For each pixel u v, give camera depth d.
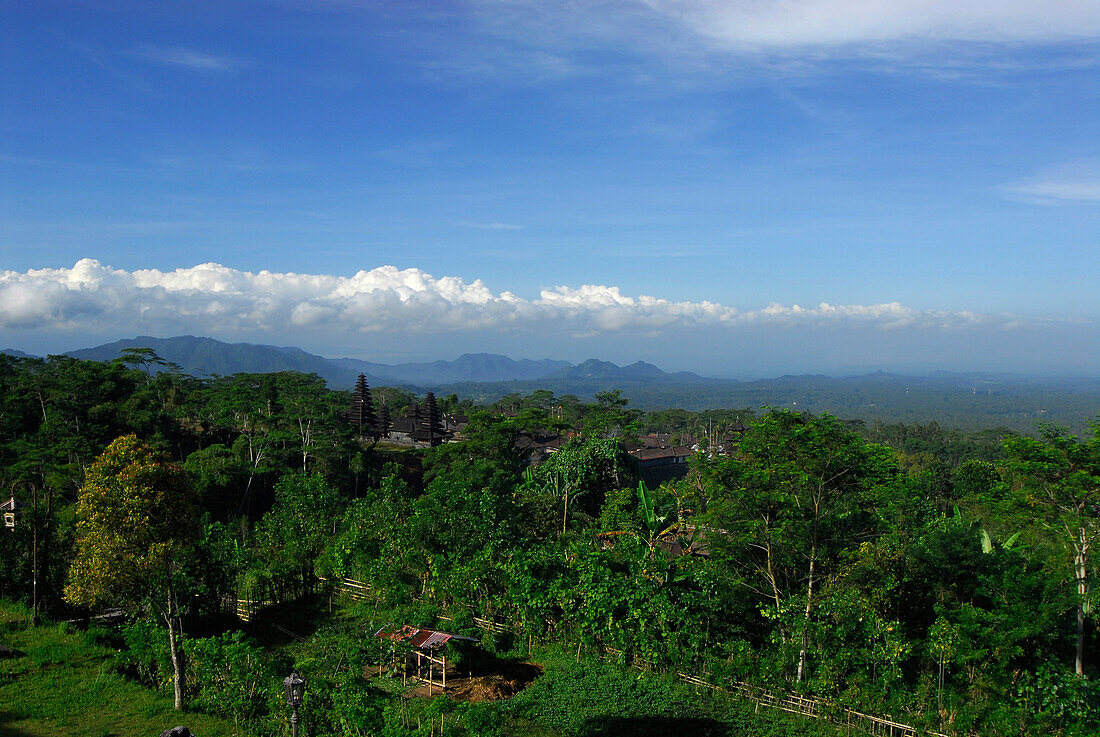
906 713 14.84
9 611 18.81
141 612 18.47
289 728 13.20
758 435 18.92
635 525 30.91
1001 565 17.05
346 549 24.16
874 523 19.50
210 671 14.68
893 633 15.84
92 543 13.67
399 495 30.25
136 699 14.33
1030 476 17.02
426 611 20.53
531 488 41.28
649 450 84.88
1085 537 16.22
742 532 19.00
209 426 63.56
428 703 14.92
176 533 13.91
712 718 15.34
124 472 13.41
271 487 50.75
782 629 17.12
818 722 15.38
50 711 13.43
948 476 46.72
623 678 17.16
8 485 39.16
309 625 21.27
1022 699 14.57
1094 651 17.08
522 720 15.11
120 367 64.38
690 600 17.75
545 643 19.41
